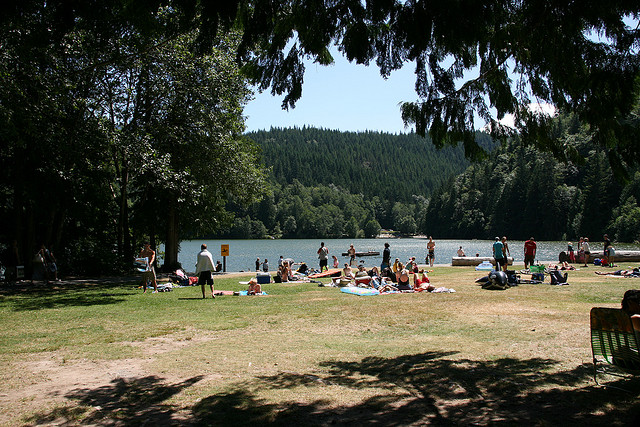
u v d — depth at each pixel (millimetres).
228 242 130125
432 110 6516
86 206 22859
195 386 5273
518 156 103062
